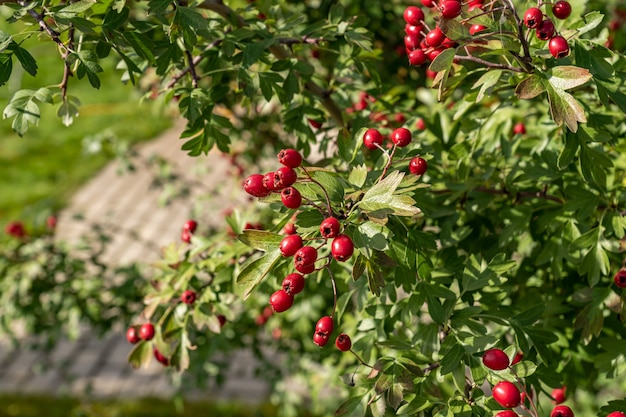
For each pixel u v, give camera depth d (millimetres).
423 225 548
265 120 930
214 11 554
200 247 592
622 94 454
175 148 2426
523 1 560
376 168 476
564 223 529
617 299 505
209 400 1328
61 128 2740
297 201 408
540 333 478
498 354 427
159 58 520
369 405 467
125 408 1322
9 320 1019
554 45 426
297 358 991
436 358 486
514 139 579
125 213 2023
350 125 630
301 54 776
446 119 606
